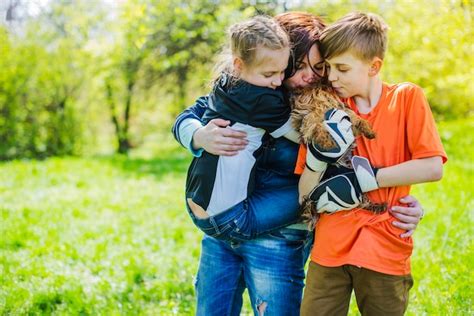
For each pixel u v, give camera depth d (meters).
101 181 12.98
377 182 2.72
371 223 2.80
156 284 5.55
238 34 2.76
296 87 2.85
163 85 23.20
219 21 13.61
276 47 2.69
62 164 15.41
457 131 16.48
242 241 3.02
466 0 6.75
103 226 8.37
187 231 7.91
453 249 5.65
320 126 2.65
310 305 2.92
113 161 16.66
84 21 23.02
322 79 2.85
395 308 2.84
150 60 20.77
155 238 7.57
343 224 2.83
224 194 2.84
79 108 23.55
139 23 14.34
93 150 25.30
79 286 5.55
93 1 23.41
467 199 7.66
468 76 9.34
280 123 2.79
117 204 10.08
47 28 23.20
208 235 2.99
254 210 2.90
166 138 29.34
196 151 2.94
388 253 2.79
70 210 9.59
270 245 2.99
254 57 2.71
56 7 23.47
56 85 22.06
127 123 26.39
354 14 2.83
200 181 2.89
